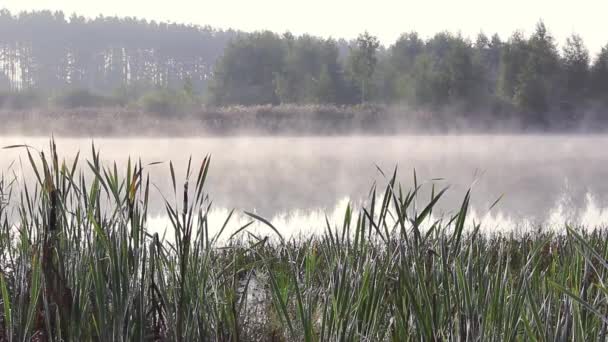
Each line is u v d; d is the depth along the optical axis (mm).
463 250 2986
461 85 58438
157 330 2957
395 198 2721
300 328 3305
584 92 62844
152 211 11461
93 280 2754
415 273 2836
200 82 166250
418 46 84312
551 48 61844
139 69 164750
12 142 35906
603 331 2590
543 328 2572
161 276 2941
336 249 3078
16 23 157125
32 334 2963
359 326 2715
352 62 60344
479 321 2574
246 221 11039
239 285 4602
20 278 3123
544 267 5418
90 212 2783
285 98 65938
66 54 157500
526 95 58906
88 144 35562
